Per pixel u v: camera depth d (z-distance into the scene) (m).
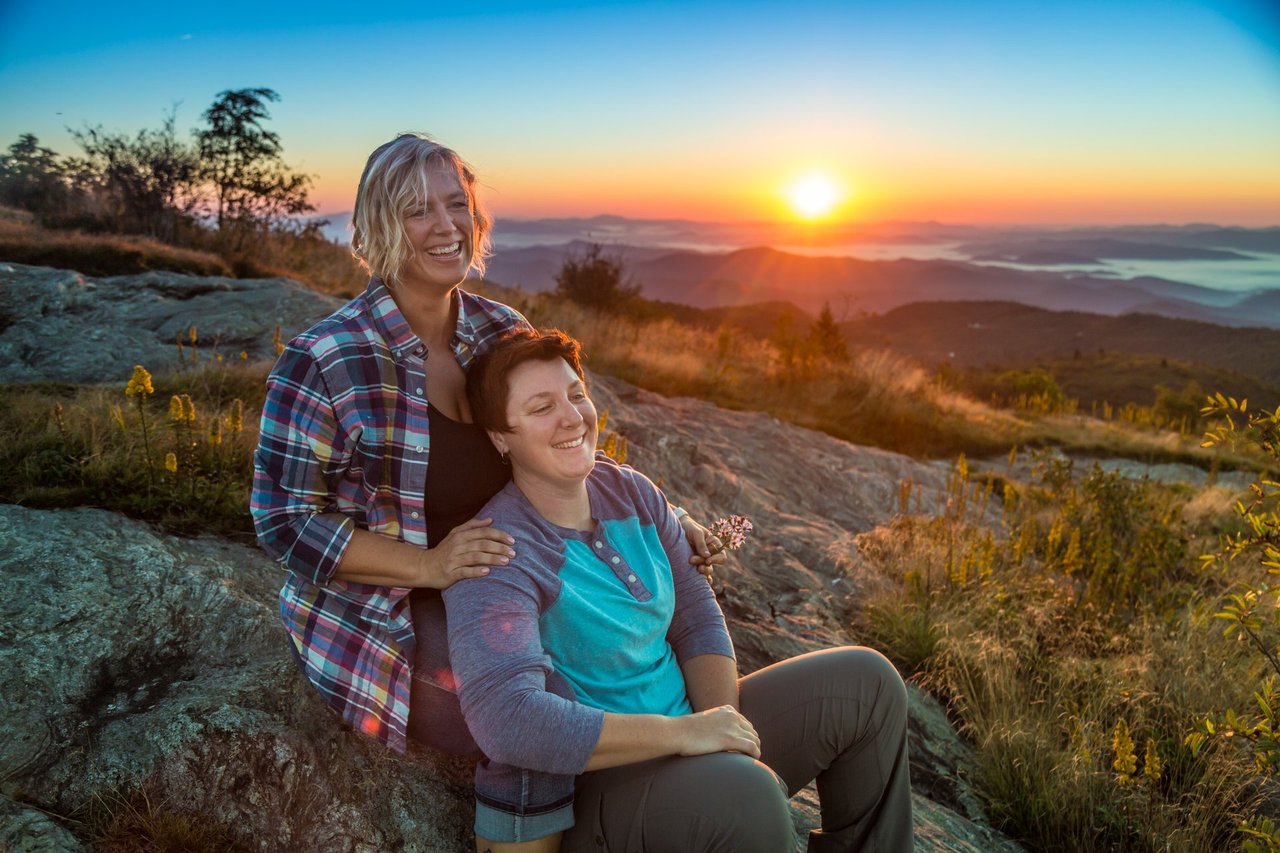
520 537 2.02
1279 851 2.79
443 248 2.12
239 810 2.06
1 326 7.57
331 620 2.08
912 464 9.27
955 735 3.96
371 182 2.07
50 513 3.14
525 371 2.05
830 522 6.94
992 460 12.08
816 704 2.19
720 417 8.96
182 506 3.51
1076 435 14.91
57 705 2.21
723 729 1.91
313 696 2.40
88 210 14.69
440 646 2.11
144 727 2.16
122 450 3.90
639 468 6.01
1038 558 6.36
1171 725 3.93
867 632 4.87
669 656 2.26
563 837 1.99
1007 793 3.53
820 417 11.84
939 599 5.07
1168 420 18.48
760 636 4.24
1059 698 4.02
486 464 2.22
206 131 14.98
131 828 1.95
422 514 2.09
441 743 2.15
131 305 8.42
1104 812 3.36
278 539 1.98
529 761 1.77
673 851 1.84
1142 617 5.01
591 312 15.91
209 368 6.35
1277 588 3.16
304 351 1.98
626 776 1.91
